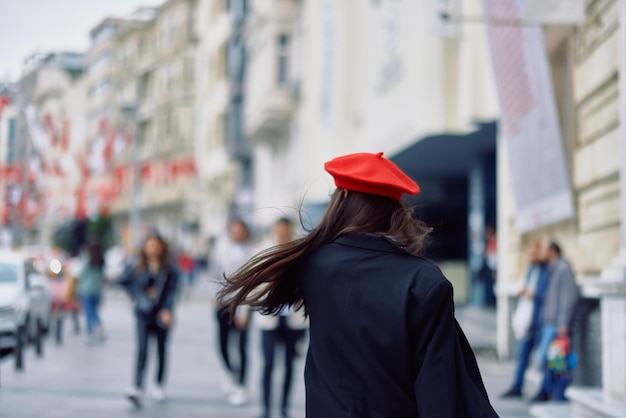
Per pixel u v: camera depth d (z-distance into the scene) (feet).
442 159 61.98
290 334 22.76
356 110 68.39
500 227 39.27
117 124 96.63
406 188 7.79
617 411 16.71
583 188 27.96
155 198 146.51
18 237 49.88
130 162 98.22
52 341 44.52
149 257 25.35
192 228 146.61
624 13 19.03
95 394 26.58
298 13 85.51
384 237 7.62
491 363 37.19
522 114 31.94
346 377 7.25
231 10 121.29
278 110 85.56
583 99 27.84
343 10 69.10
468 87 43.50
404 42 52.70
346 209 7.95
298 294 8.30
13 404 23.97
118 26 114.21
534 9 24.84
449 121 47.14
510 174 35.19
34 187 49.62
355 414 7.06
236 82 114.62
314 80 77.82
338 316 7.38
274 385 30.12
